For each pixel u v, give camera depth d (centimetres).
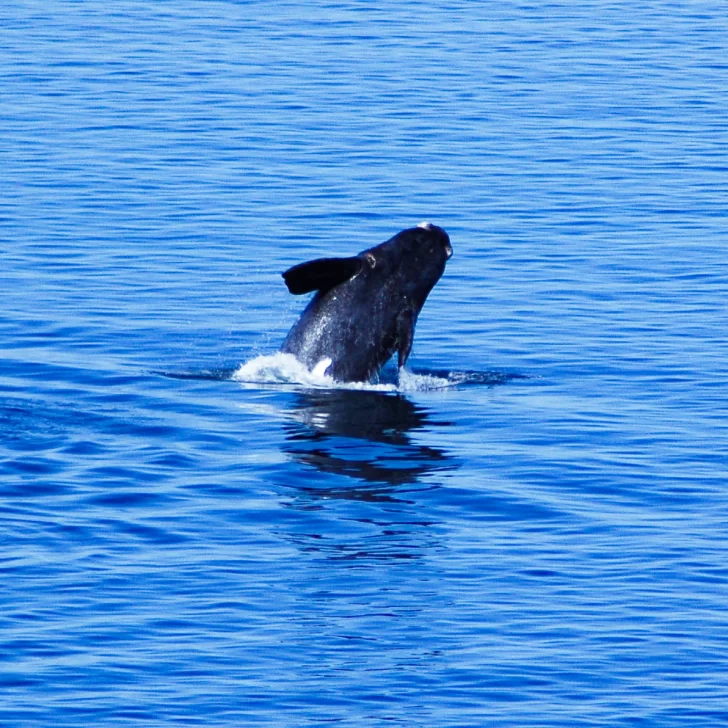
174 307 12506
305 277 10700
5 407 10012
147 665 6912
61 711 6544
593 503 8731
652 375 10994
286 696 6706
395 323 10806
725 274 13400
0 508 8431
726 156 17362
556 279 13262
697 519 8525
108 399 10269
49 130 17988
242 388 10581
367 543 8162
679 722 6556
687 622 7362
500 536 8281
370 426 9875
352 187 16025
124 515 8412
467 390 10644
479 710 6625
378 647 7119
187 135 17888
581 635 7238
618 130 18412
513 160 17100
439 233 11081
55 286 12888
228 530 8288
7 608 7350
